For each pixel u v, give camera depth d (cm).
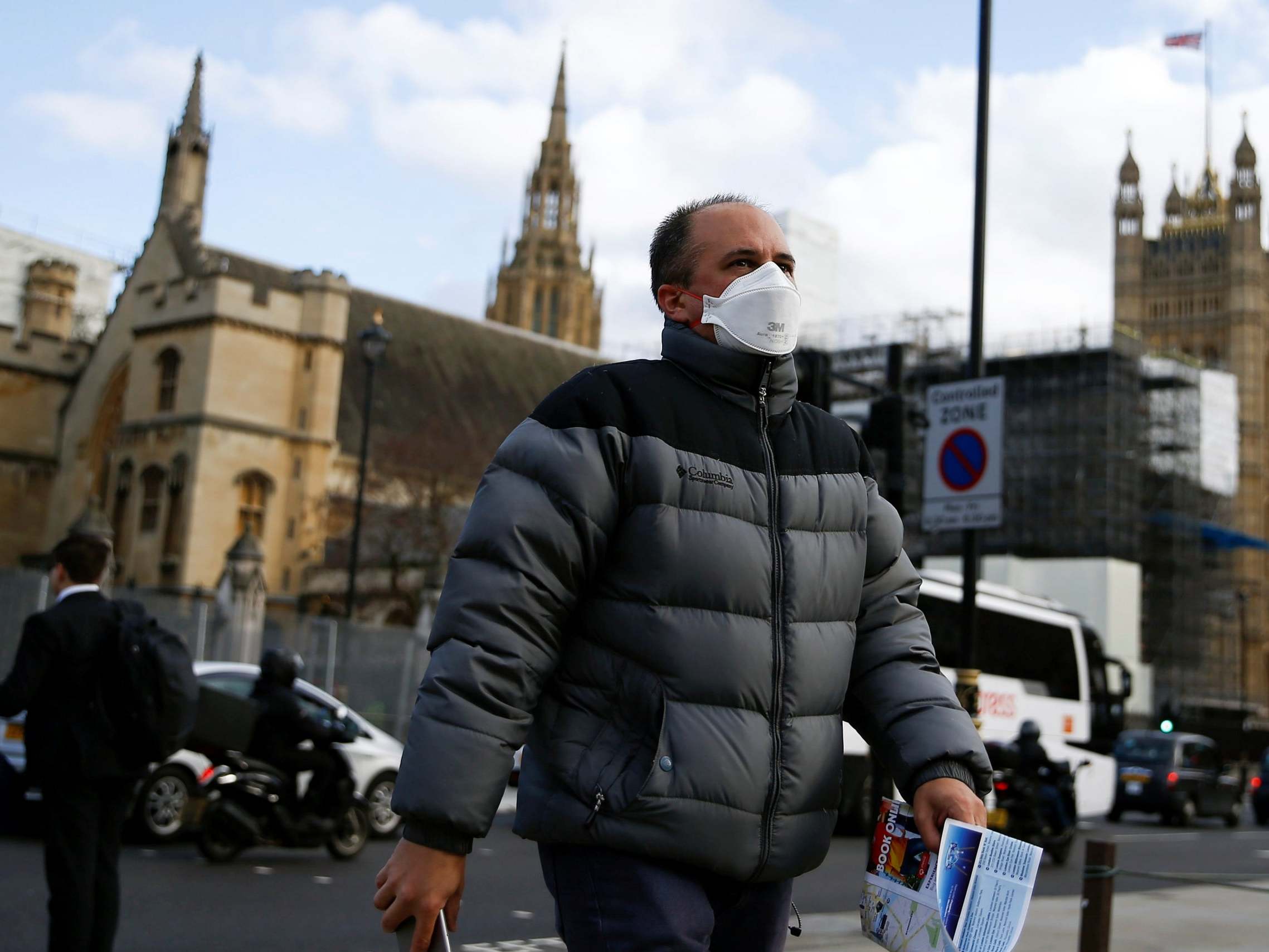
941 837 226
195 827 1280
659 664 233
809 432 263
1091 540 5659
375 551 5344
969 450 1118
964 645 1117
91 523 3897
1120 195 10881
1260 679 9531
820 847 243
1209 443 7512
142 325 5334
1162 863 1532
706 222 261
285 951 771
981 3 1180
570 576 233
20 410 5962
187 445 5025
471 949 798
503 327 6794
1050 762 1509
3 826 1240
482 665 225
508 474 239
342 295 5350
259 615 4331
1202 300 10488
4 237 7744
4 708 497
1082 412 5797
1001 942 206
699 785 228
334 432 5303
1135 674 4512
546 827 231
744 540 240
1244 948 758
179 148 5900
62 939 495
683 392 248
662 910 224
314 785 1151
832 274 6850
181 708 513
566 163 9619
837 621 252
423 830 220
